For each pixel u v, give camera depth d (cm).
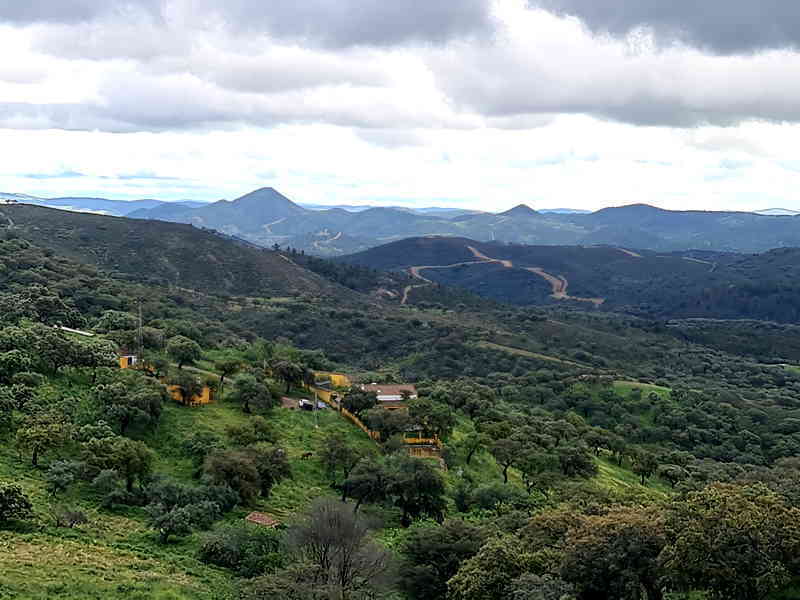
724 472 8288
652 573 3070
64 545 3662
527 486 6456
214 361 8712
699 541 2938
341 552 3572
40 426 4806
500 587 3147
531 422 8819
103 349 6812
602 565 3111
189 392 6675
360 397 7581
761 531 3011
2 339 6172
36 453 4694
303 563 3431
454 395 9125
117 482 4628
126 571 3469
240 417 6669
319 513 3725
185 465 5422
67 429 5059
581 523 3572
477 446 6981
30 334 6431
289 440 6438
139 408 5766
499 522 4659
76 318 8812
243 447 5591
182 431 5962
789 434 11025
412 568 3738
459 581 3306
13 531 3722
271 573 3534
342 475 5809
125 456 4747
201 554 3966
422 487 5162
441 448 6862
